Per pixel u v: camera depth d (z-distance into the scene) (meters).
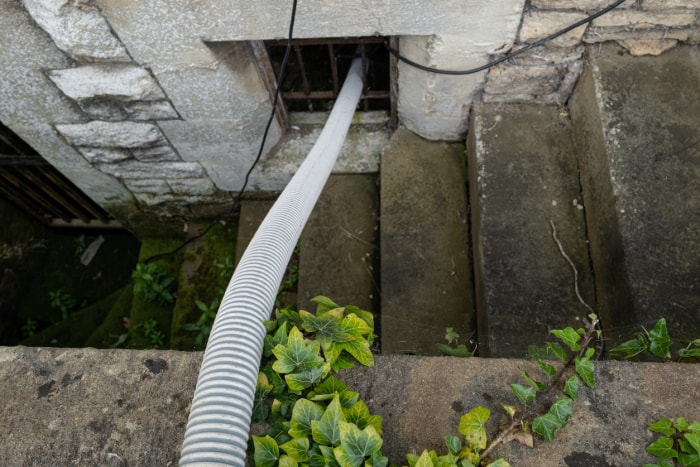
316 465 1.00
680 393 1.12
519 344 2.03
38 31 1.85
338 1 1.74
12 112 2.31
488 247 2.19
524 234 2.20
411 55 2.16
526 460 1.06
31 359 1.25
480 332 2.22
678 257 1.77
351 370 1.19
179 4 1.73
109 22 1.80
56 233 4.54
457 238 2.53
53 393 1.20
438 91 2.31
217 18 1.80
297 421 1.03
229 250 3.43
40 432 1.16
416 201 2.62
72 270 4.43
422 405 1.14
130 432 1.15
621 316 1.84
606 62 2.07
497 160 2.33
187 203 3.35
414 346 2.33
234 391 1.00
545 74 2.21
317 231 2.86
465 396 1.15
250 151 2.74
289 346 1.10
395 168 2.69
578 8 1.84
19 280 4.12
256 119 2.53
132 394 1.19
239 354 1.05
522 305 2.09
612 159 1.94
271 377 1.15
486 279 2.14
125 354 1.25
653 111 1.99
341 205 2.90
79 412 1.17
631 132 1.97
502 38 1.94
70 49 1.92
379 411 1.14
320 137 2.26
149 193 3.24
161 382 1.20
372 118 2.91
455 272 2.46
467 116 2.52
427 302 2.42
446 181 2.64
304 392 1.14
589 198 2.14
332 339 1.16
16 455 1.14
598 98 2.03
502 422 1.11
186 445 0.94
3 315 3.96
